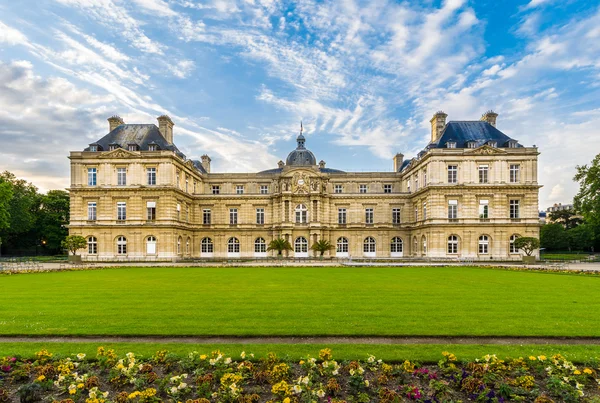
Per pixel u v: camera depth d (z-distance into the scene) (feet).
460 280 109.91
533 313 64.08
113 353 41.06
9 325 56.18
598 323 57.57
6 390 35.94
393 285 97.86
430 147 227.81
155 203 217.56
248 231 254.47
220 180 280.92
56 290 89.25
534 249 210.79
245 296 80.07
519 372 38.70
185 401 34.30
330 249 252.21
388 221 257.34
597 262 201.98
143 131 234.17
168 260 210.79
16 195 269.23
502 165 215.31
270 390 36.52
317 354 44.39
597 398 33.78
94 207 219.82
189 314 63.05
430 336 51.47
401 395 35.35
